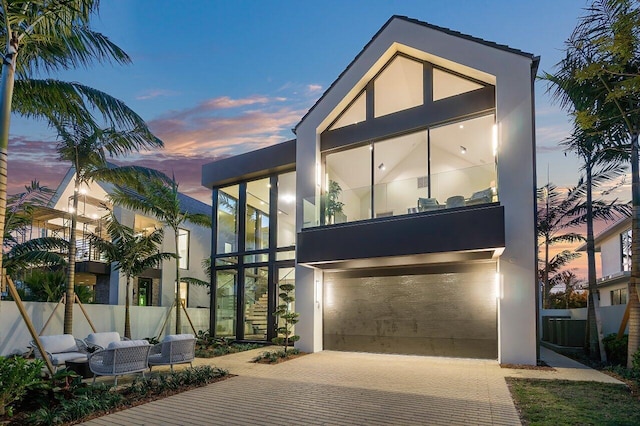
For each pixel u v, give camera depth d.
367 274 11.89
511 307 9.23
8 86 6.12
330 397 6.57
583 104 8.75
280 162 13.73
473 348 10.16
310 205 12.16
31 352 9.90
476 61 10.17
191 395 6.74
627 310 9.64
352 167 12.18
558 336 13.61
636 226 8.34
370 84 12.16
